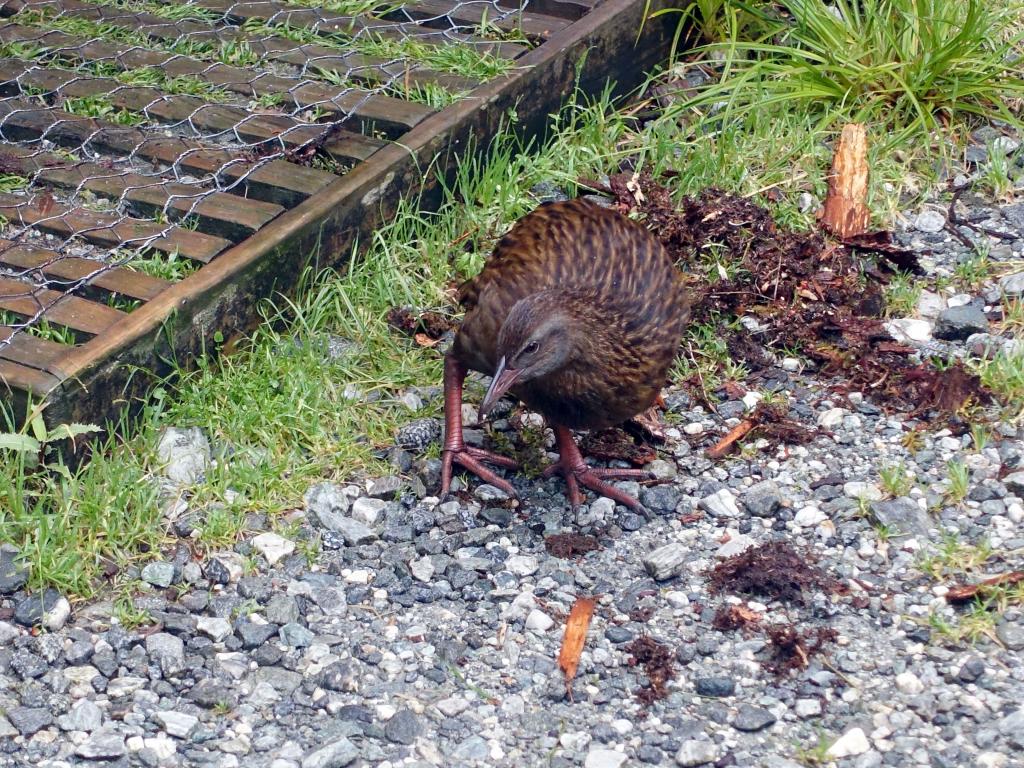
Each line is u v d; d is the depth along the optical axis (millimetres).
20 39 2717
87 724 2033
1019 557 2172
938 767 1996
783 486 2271
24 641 2096
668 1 2863
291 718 2047
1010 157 2701
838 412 2350
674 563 2166
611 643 2109
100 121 2580
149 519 2191
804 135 2695
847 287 2479
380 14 2811
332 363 2381
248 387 2314
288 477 2260
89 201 2469
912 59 2752
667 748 2020
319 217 2428
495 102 2629
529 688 2072
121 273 2346
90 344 2234
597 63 2777
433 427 2320
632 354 2193
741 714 2037
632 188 2576
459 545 2211
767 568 2156
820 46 2795
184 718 2035
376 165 2498
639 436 2338
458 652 2102
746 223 2533
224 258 2359
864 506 2225
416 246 2543
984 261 2533
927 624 2115
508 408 2371
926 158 2689
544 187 2650
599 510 2250
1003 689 2053
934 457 2291
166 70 2674
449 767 2006
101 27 2752
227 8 2805
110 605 2131
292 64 2699
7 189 2477
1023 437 2305
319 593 2154
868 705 2049
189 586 2154
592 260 2203
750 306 2471
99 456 2209
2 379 2193
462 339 2252
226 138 2564
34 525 2158
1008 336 2439
